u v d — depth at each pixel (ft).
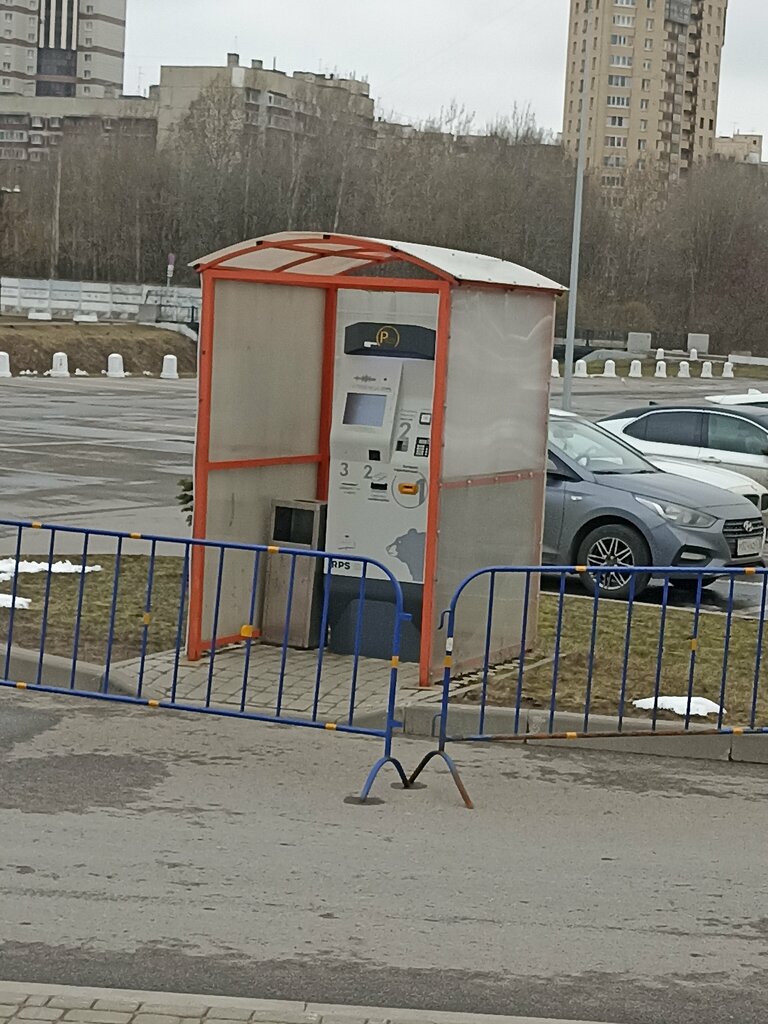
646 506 45.11
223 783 24.44
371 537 33.06
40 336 169.48
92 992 15.48
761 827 23.25
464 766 26.25
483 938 17.85
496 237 293.23
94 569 43.37
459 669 31.94
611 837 22.38
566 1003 16.03
